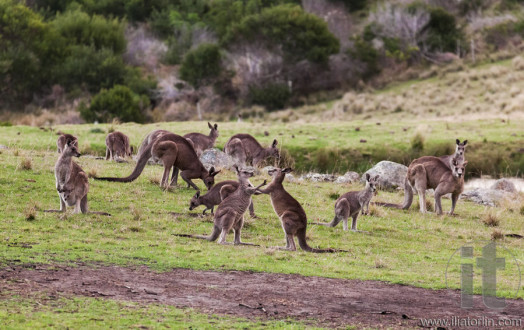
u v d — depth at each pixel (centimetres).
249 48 10975
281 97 10288
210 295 1576
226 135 5412
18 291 1463
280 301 1561
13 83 10462
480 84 9162
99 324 1291
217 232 2222
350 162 5000
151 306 1445
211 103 10512
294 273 1864
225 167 3881
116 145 3841
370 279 1864
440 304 1631
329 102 10125
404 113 8475
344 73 10894
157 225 2395
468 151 5275
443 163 3244
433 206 3381
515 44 10850
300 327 1357
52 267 1705
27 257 1781
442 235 2723
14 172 2981
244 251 2097
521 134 5584
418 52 10850
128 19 13800
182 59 11675
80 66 10500
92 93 10531
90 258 1845
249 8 12506
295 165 4912
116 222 2373
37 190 2739
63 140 3816
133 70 11144
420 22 11119
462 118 6756
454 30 11169
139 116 8781
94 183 2973
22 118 9338
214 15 13375
